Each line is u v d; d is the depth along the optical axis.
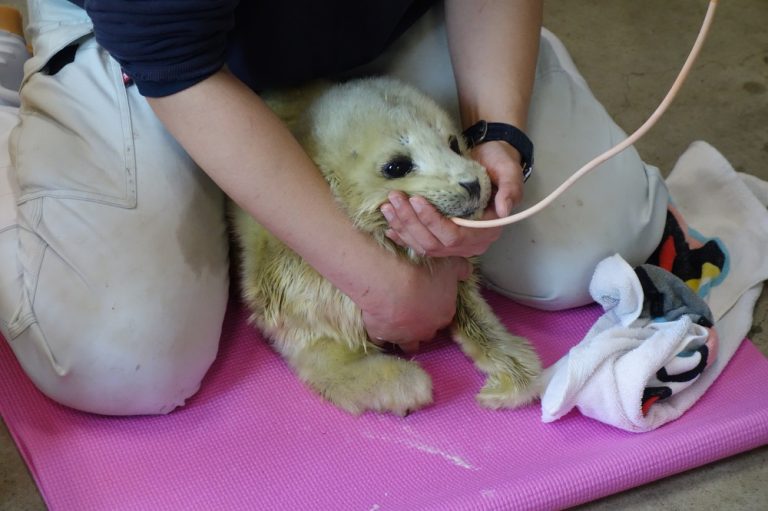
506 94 1.21
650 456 1.15
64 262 1.11
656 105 1.80
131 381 1.14
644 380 1.16
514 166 1.11
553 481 1.11
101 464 1.15
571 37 1.95
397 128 1.07
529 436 1.20
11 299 1.12
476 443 1.19
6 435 1.23
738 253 1.43
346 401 1.21
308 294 1.17
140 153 1.17
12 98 1.42
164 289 1.14
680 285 1.29
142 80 0.99
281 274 1.18
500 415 1.23
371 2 1.17
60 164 1.14
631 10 2.02
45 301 1.10
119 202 1.14
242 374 1.27
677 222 1.42
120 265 1.12
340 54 1.22
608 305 1.29
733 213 1.49
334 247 1.07
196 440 1.19
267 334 1.25
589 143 1.34
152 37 0.94
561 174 1.31
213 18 0.96
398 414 1.21
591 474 1.12
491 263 1.33
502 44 1.23
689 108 1.79
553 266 1.30
